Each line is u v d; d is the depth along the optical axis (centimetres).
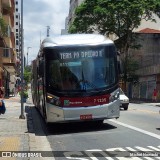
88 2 5756
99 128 1688
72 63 1602
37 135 1545
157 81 5491
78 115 1575
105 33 6091
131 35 6038
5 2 5044
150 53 6719
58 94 1574
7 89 6575
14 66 5700
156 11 5641
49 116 1588
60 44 1612
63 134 1557
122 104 2988
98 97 1591
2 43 4438
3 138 1365
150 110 3005
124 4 5491
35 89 2859
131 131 1541
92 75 1602
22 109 2198
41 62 1622
